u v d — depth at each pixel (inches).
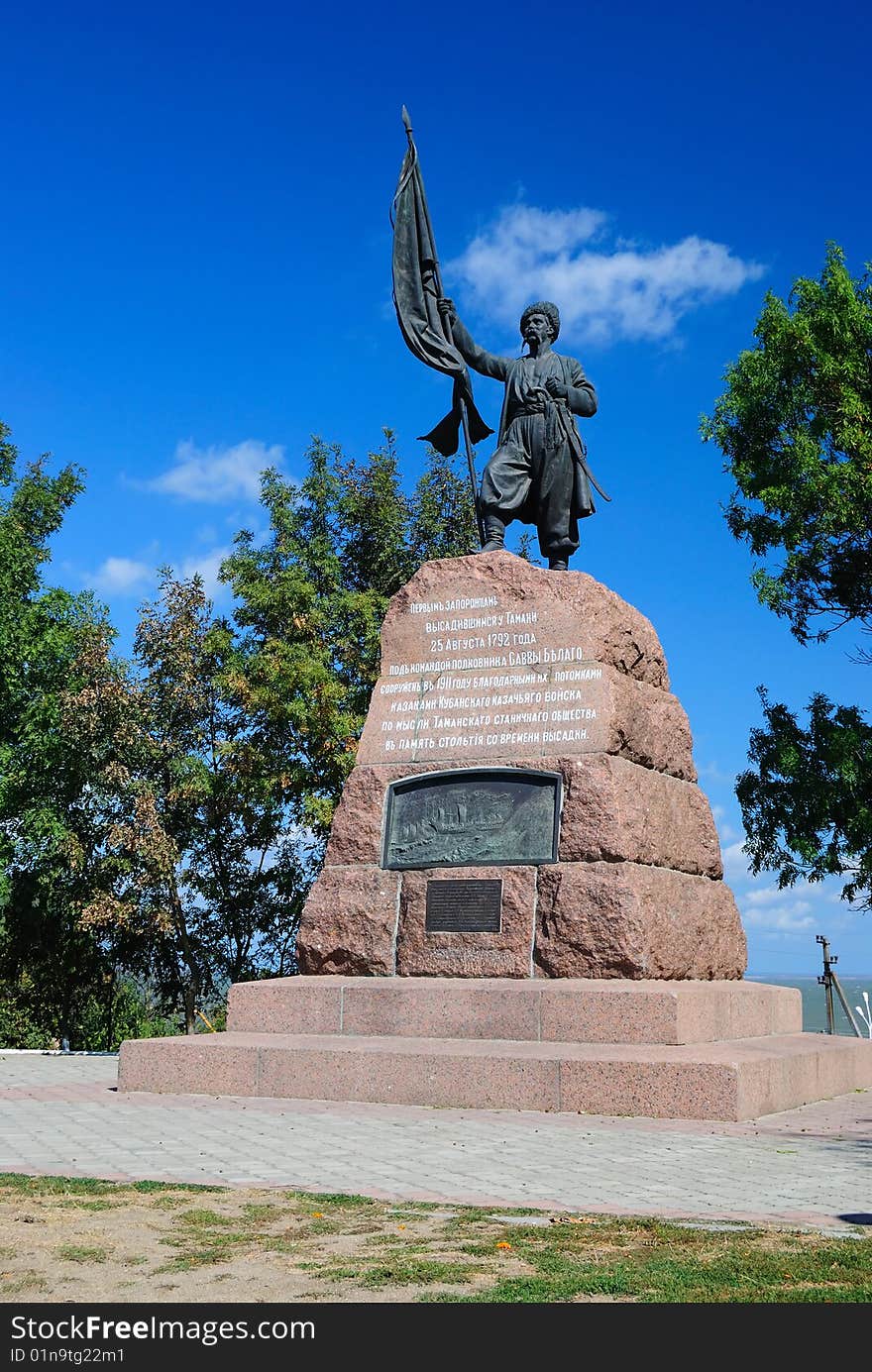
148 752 946.7
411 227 623.5
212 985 1043.9
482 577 538.3
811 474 924.0
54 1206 246.7
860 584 950.4
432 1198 255.1
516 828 488.4
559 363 611.8
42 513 1159.0
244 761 951.0
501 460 593.3
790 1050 439.2
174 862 922.1
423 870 498.3
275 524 1083.3
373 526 1152.8
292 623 985.5
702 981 500.7
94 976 1075.3
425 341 612.7
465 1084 409.1
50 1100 432.1
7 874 977.5
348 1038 453.1
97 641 965.8
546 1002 432.1
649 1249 213.0
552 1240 218.5
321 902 510.6
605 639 513.3
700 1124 370.6
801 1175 287.3
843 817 943.0
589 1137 342.3
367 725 537.0
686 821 530.6
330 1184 269.9
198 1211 241.8
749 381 973.2
